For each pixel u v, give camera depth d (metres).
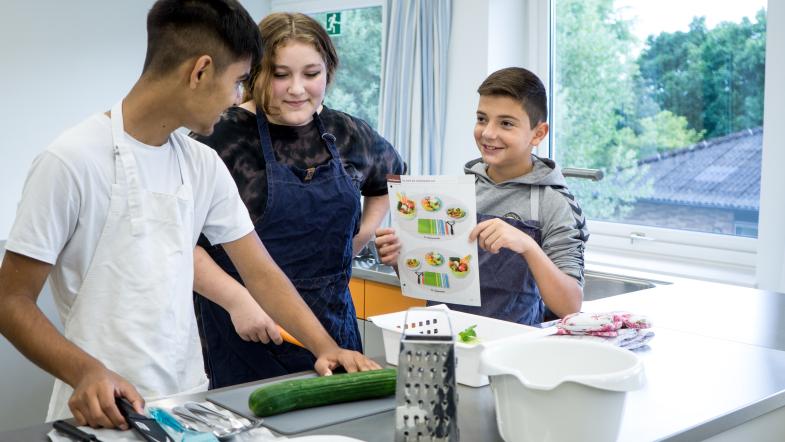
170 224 1.40
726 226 3.06
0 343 2.82
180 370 1.44
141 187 1.37
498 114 1.88
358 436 1.10
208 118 1.39
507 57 3.55
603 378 0.99
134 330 1.36
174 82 1.34
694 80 3.08
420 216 1.67
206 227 1.53
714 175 3.06
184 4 1.32
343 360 1.39
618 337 1.56
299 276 1.86
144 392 1.37
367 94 4.26
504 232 1.68
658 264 3.18
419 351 1.02
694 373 1.40
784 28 2.70
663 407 1.22
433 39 3.61
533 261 1.73
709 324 1.80
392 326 1.45
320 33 1.77
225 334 1.84
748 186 2.97
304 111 1.79
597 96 3.41
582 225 1.89
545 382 1.17
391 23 3.69
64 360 1.19
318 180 1.87
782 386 1.33
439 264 1.68
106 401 1.10
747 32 2.90
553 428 1.01
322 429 1.13
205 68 1.33
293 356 1.83
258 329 1.67
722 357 1.50
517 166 1.95
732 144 3.00
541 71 3.56
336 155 1.91
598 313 1.62
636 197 3.32
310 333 1.49
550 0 3.50
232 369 1.85
